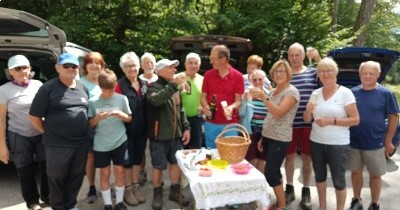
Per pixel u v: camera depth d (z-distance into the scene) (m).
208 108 4.21
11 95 3.73
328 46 9.11
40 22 4.55
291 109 3.64
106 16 9.27
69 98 3.45
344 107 3.57
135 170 4.32
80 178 3.70
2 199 4.31
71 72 3.40
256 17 9.06
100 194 4.48
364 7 12.05
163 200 4.35
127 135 4.11
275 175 3.76
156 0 9.32
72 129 3.44
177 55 5.99
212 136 4.28
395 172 5.50
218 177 3.25
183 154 3.85
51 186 3.62
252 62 4.69
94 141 3.79
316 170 3.81
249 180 3.24
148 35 9.25
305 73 4.20
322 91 3.71
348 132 3.61
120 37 9.55
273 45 9.32
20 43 4.63
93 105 3.73
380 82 5.48
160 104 3.86
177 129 4.16
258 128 4.30
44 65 5.14
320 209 3.90
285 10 8.86
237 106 4.13
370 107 3.72
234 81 4.18
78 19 8.93
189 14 9.54
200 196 3.17
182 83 4.04
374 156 3.77
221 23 9.18
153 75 4.43
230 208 4.03
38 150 3.90
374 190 3.93
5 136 3.76
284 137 3.65
